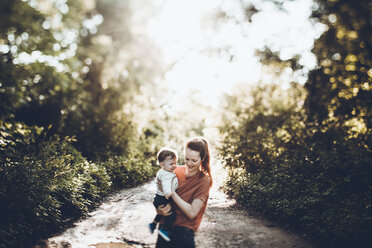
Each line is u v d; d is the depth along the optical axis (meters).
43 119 13.41
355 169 6.79
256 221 6.64
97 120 14.83
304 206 6.28
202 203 3.50
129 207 7.90
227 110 17.09
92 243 5.66
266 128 13.55
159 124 19.66
